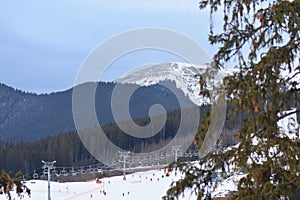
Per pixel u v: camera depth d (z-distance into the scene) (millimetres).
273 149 4262
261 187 4113
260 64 4258
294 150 4164
